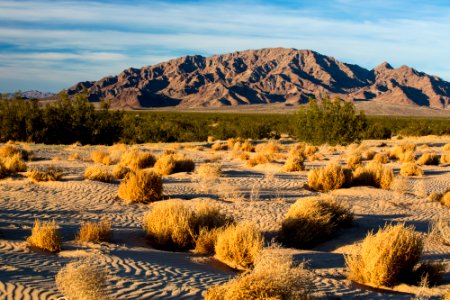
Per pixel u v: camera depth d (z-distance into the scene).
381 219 13.29
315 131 40.78
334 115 40.66
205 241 9.99
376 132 57.88
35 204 13.96
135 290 6.71
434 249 10.30
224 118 123.00
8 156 24.22
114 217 12.84
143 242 10.55
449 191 16.73
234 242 9.02
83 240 9.88
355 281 8.31
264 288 5.95
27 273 7.13
